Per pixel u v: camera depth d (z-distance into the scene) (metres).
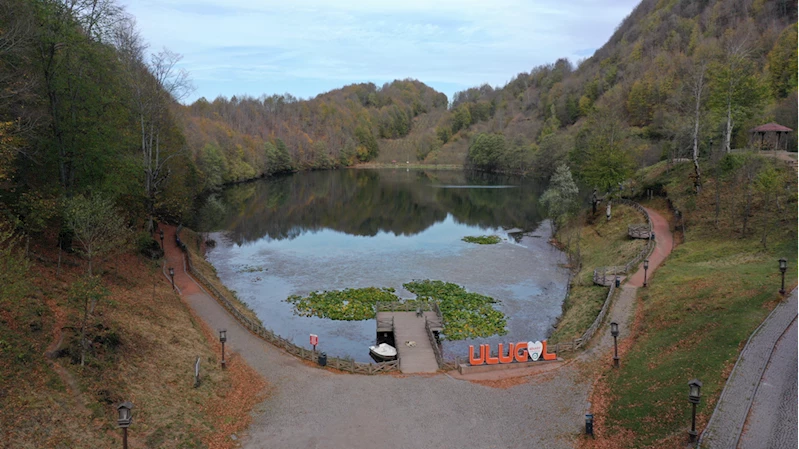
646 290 44.59
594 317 41.53
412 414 27.89
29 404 21.45
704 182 68.44
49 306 29.14
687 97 92.12
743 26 143.38
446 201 124.88
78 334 27.27
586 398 29.55
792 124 80.19
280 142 196.25
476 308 49.44
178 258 58.28
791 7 141.00
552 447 24.81
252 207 115.50
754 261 44.28
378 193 142.25
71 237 39.16
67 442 20.75
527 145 179.75
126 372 27.03
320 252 73.12
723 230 54.41
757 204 56.59
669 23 192.62
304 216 104.69
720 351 29.89
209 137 150.38
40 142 36.47
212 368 31.83
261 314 48.28
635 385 29.42
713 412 24.02
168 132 71.62
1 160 28.70
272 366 33.75
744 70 79.12
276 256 70.56
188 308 42.25
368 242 80.06
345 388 30.94
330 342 42.06
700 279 42.66
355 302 51.09
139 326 32.88
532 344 34.09
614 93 163.62
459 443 25.14
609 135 85.00
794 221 49.72
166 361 30.16
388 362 33.81
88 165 40.56
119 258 46.31
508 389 30.95
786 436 21.58
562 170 88.56
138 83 53.09
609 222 73.38
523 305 50.66
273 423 26.73
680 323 35.97
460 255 71.12
